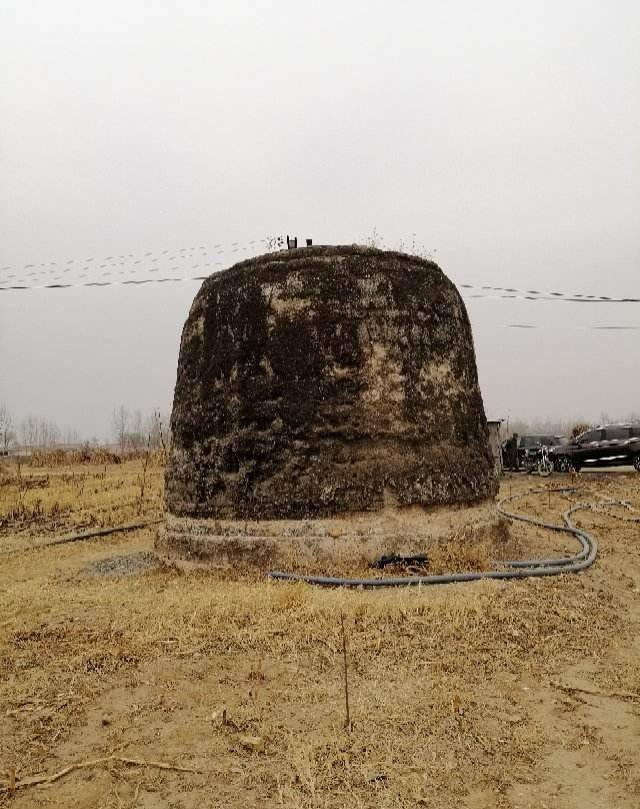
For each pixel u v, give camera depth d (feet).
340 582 24.59
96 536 45.88
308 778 13.12
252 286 29.14
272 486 27.30
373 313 28.40
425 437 28.43
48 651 19.79
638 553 34.91
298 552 26.53
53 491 75.36
